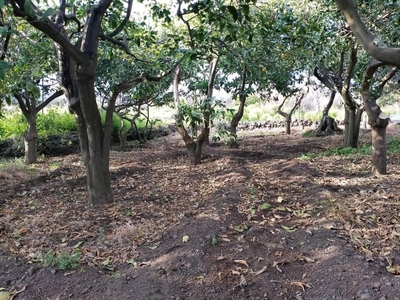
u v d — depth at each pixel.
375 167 6.07
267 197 5.12
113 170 7.51
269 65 8.66
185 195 5.48
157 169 7.70
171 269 3.28
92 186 5.13
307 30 6.62
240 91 10.51
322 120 14.41
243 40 6.37
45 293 3.00
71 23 7.51
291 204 4.84
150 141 14.53
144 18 7.60
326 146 10.84
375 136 6.00
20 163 9.11
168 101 13.02
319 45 7.06
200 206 4.85
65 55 4.79
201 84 8.68
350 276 2.96
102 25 6.17
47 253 3.53
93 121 4.87
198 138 7.89
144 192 5.79
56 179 7.14
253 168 7.20
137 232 4.02
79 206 5.12
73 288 3.04
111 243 3.83
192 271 3.27
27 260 3.46
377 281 2.86
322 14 7.00
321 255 3.38
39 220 4.55
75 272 3.25
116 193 5.79
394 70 6.90
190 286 3.07
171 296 2.93
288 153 9.90
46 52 5.66
